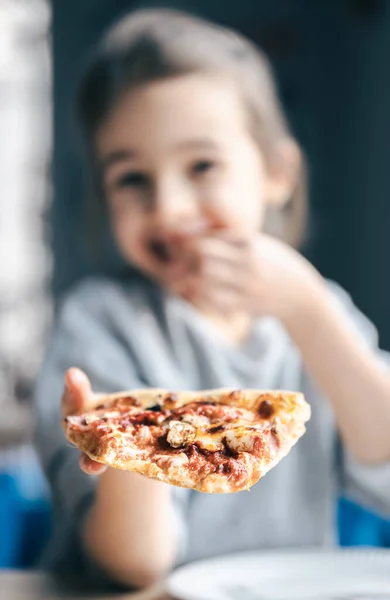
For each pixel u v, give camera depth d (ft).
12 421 4.91
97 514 2.23
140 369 2.74
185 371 2.81
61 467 2.39
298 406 1.71
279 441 1.64
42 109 5.71
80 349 2.68
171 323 2.82
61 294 5.53
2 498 2.93
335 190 5.27
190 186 2.65
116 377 2.63
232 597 2.02
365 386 2.55
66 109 5.57
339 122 5.28
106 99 2.69
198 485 1.55
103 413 1.75
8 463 4.13
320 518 2.74
